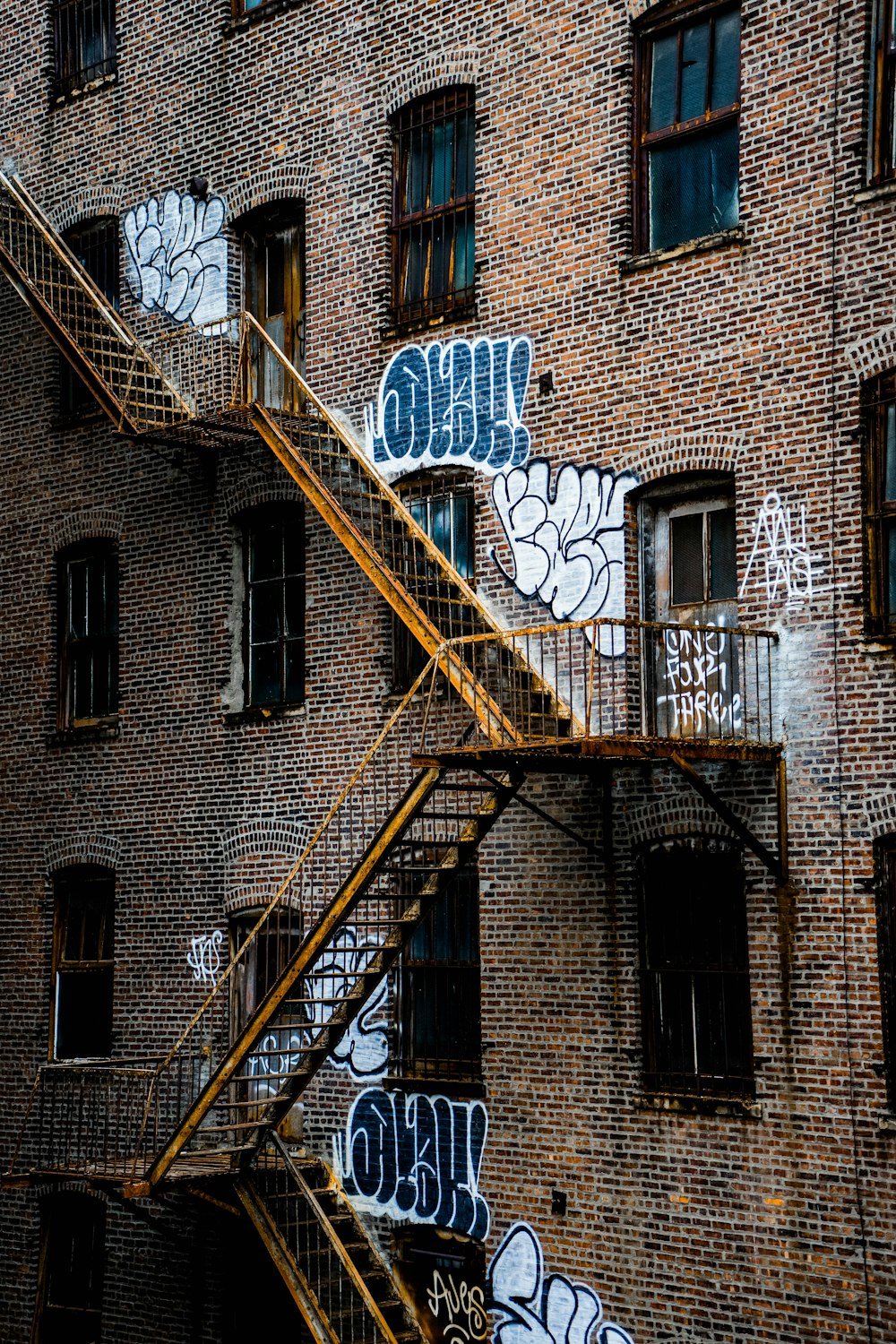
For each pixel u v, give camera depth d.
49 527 20.55
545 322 15.80
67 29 21.20
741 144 14.43
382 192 17.42
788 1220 13.34
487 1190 15.37
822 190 13.87
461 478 16.55
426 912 15.02
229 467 18.58
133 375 18.41
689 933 14.41
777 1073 13.52
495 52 16.41
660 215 15.24
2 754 20.81
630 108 15.30
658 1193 14.18
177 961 18.53
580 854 15.05
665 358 14.85
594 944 14.87
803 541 13.81
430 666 14.26
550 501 15.62
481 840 15.43
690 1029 14.34
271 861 17.72
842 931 13.26
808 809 13.55
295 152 18.28
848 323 13.65
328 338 17.78
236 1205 15.76
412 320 17.11
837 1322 13.00
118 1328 18.23
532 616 15.70
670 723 14.80
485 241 16.36
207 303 18.98
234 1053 14.91
